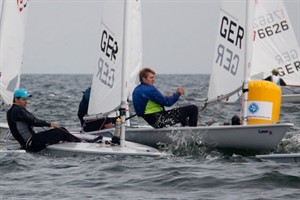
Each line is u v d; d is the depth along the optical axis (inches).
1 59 2433.6
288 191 1364.4
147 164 1663.4
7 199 1331.2
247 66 1955.0
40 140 1847.9
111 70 1931.6
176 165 1644.9
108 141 1924.2
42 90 6584.6
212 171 1558.8
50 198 1336.1
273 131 1827.0
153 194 1363.2
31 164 1688.0
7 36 2445.9
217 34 2011.6
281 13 3565.5
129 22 1898.4
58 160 1745.8
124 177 1517.0
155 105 1923.0
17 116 1860.2
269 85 1911.9
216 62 2011.6
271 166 1614.2
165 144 1920.5
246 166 1624.0
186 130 1892.2
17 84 2456.9
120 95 1911.9
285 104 3545.8
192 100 4532.5
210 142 1882.4
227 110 3378.4
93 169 1610.5
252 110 1914.4
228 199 1309.1
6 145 2066.9
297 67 3604.8
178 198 1325.0
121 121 1878.7
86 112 2175.2
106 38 1943.9
